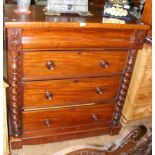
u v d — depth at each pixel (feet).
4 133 4.61
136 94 5.92
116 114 5.78
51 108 5.03
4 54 4.55
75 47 4.36
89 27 4.15
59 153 2.39
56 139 5.58
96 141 5.89
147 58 5.40
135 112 6.29
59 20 4.07
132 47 4.84
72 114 5.32
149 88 5.97
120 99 5.52
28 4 4.35
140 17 5.30
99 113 5.61
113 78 5.18
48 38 4.09
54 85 4.72
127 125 6.46
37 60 4.29
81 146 2.50
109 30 4.47
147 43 5.30
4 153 4.87
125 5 4.74
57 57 4.39
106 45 4.57
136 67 5.73
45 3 5.57
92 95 5.22
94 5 5.66
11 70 4.18
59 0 4.46
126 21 4.67
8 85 4.09
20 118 4.90
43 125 5.20
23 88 4.52
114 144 2.67
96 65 4.80
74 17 4.42
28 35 3.97
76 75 4.76
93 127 5.82
